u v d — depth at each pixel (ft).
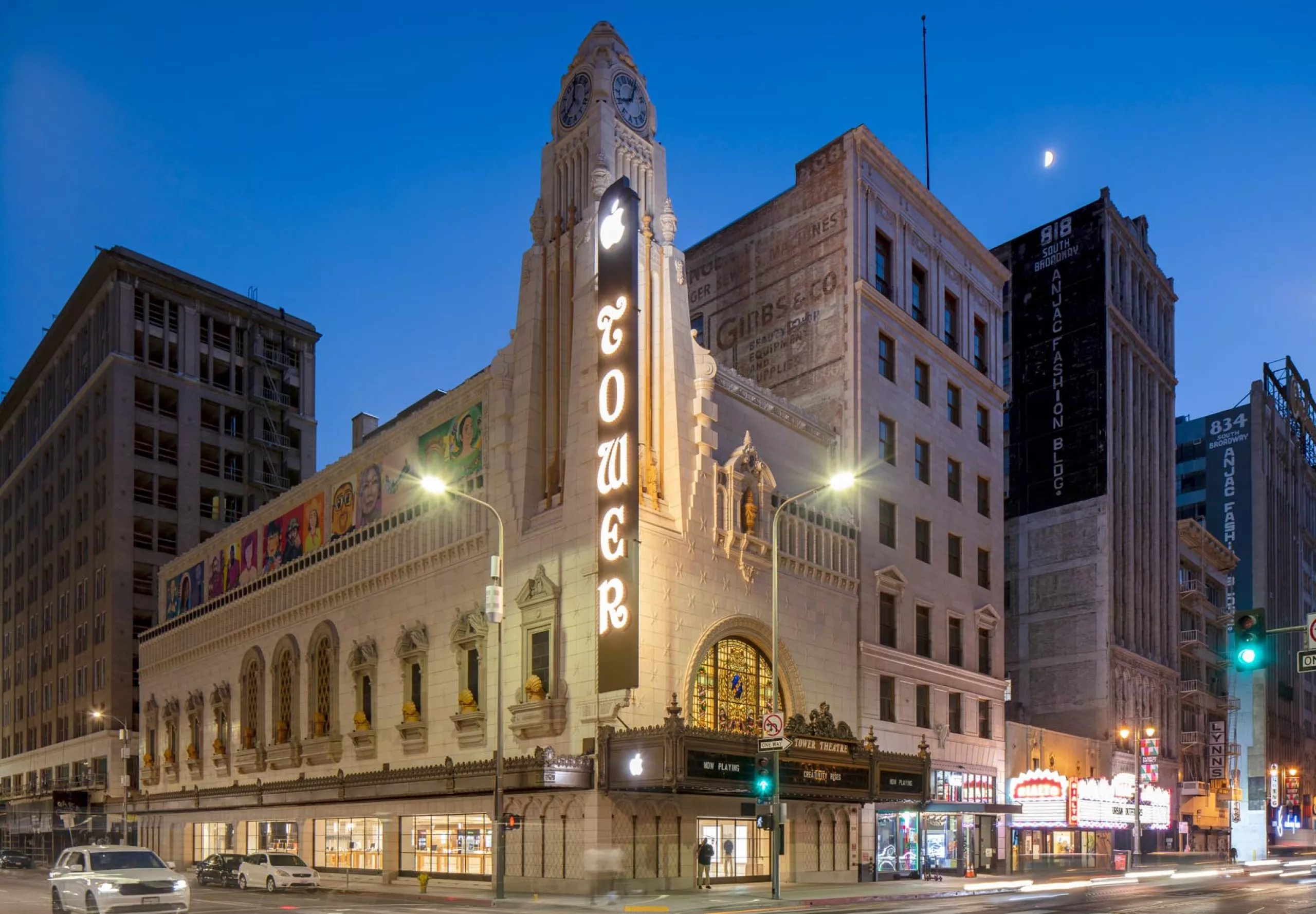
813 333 178.29
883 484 171.32
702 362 139.03
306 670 178.50
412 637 152.15
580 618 126.41
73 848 91.50
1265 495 380.78
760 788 113.50
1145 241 283.79
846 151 178.91
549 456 138.10
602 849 117.39
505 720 133.39
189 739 217.36
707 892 123.24
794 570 148.87
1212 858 255.70
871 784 138.41
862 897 118.93
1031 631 248.32
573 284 140.26
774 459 155.02
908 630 171.01
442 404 154.10
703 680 132.67
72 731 314.14
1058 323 258.78
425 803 145.18
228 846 194.29
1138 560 257.96
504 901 110.11
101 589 310.04
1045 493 252.83
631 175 143.02
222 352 350.43
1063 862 199.00
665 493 132.57
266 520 202.08
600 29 146.30
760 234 192.54
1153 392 279.08
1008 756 191.11
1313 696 426.92
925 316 190.70
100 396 327.88
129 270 328.29
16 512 392.68
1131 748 237.86
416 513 156.97
